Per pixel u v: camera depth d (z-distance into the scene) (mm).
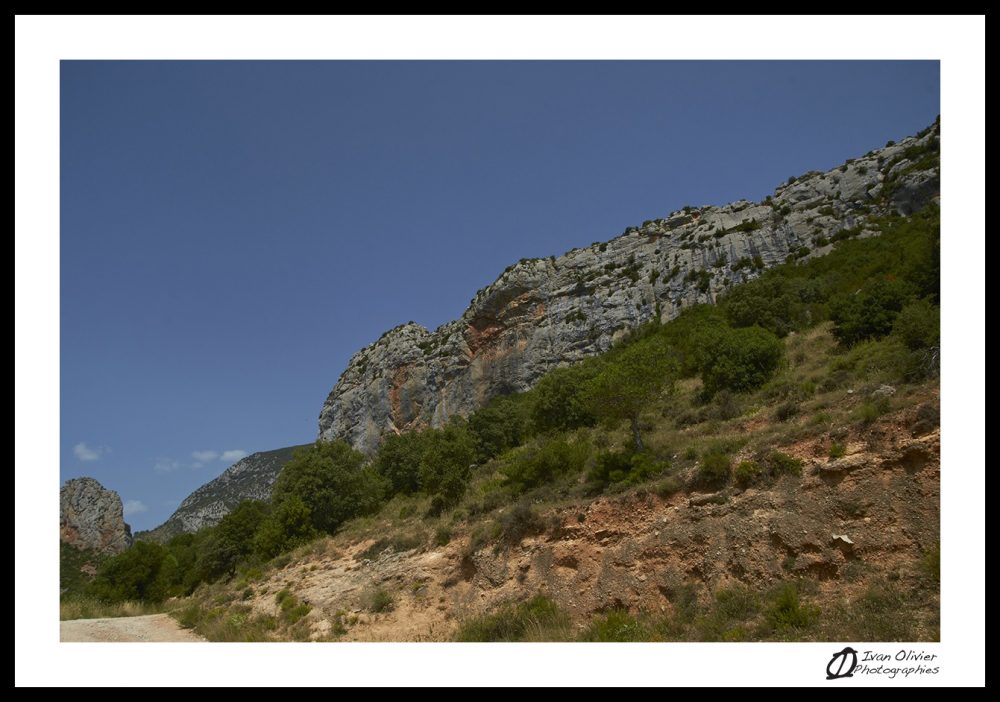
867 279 40656
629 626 11914
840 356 26406
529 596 15070
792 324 38094
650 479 15945
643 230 73750
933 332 21344
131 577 34594
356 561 22266
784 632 9812
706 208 72812
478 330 77375
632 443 21547
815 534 11609
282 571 25328
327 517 34188
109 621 21172
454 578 17531
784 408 18281
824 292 41750
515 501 20297
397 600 17484
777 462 13375
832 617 9945
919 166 57281
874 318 27375
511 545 16672
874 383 16812
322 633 16594
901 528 10852
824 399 18156
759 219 63875
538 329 68188
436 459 26828
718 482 14125
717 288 58781
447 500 25750
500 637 13508
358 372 97062
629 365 19375
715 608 11594
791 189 68125
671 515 14078
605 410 19391
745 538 12391
